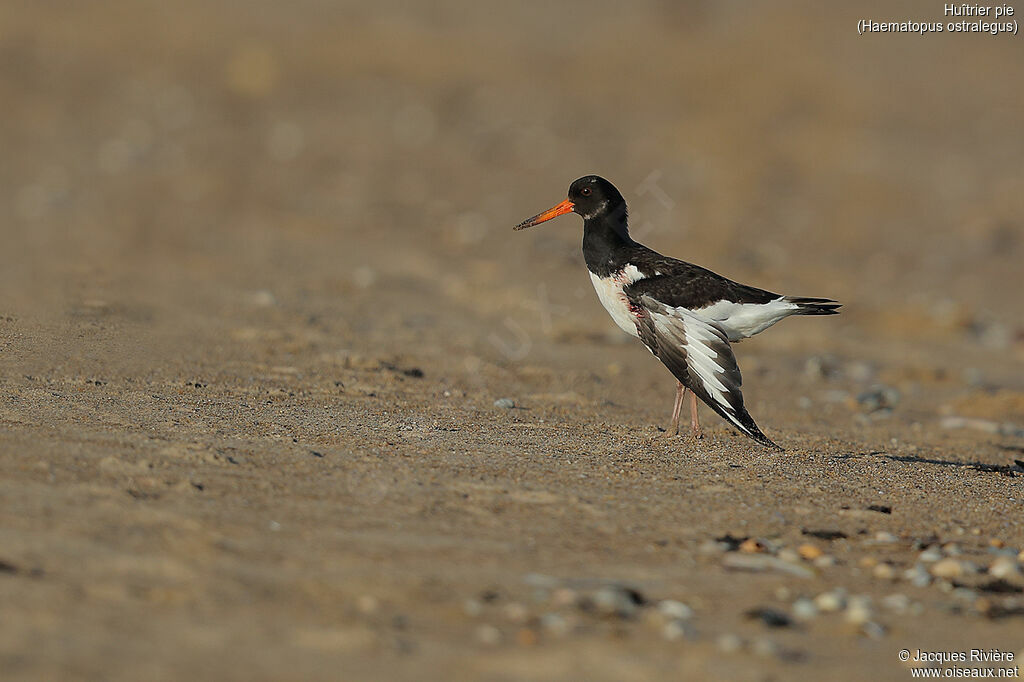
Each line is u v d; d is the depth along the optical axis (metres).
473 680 5.82
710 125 31.25
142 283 16.78
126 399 10.37
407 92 32.53
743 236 24.16
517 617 6.60
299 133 29.53
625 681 5.91
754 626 6.77
